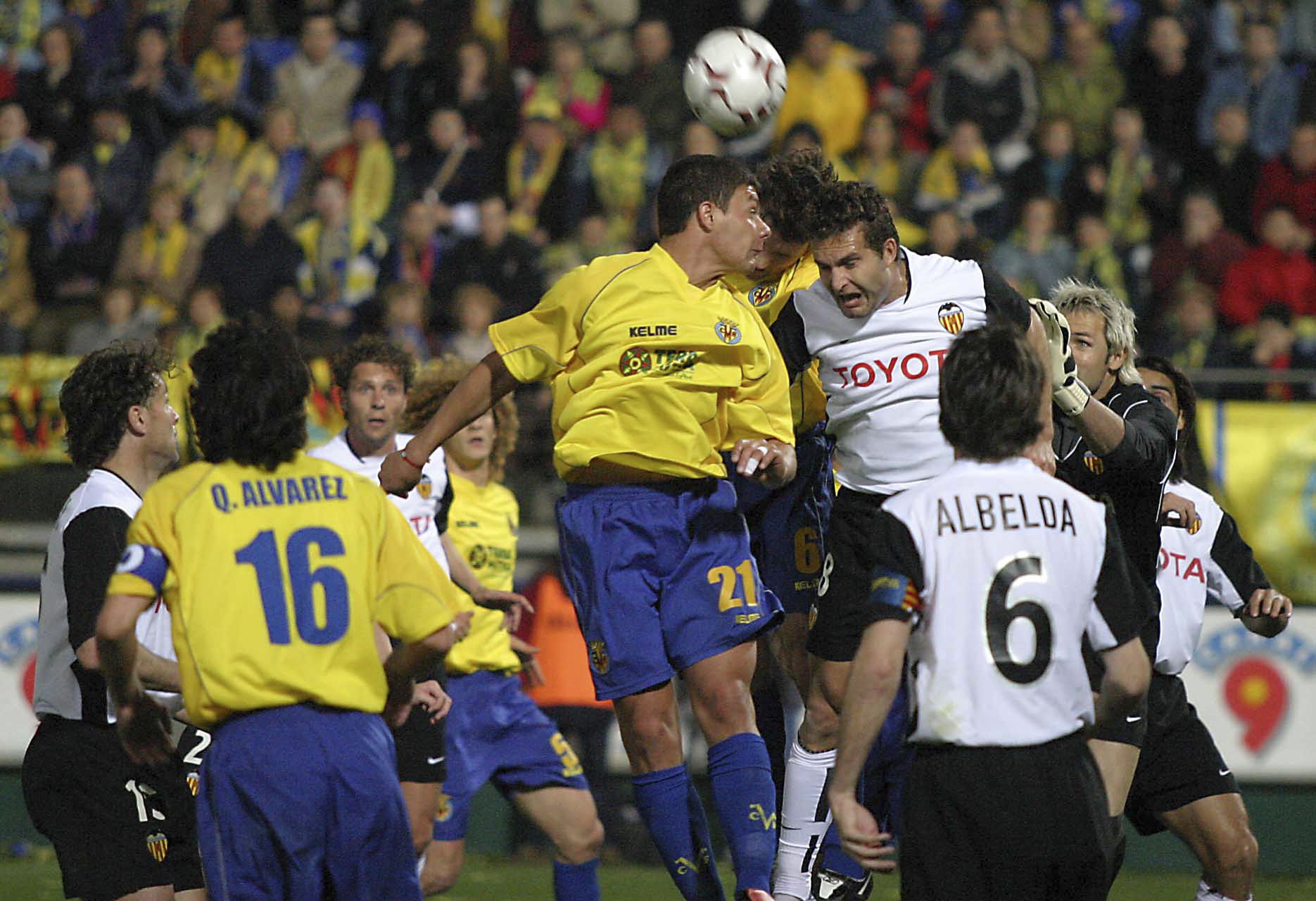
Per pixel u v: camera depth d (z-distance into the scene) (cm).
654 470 1605
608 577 1620
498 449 2355
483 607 2145
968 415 1268
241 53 4388
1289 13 4409
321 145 4281
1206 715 2958
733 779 1611
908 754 1316
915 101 4131
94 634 1420
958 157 3931
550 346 1623
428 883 2177
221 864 1284
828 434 1730
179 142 4234
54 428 3253
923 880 1245
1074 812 1224
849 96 4075
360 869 1296
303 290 3816
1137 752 1722
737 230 1623
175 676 1423
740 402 1650
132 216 4200
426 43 4366
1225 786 1902
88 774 1488
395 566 1351
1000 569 1239
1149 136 4175
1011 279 3750
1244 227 4012
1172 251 3828
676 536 1627
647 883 2775
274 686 1280
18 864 2859
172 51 4469
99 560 1448
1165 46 4175
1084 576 1254
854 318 1647
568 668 3056
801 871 1755
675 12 4428
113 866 1483
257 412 1325
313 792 1275
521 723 2192
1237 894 1912
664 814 1641
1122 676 1273
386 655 1416
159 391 1564
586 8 4366
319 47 4300
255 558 1299
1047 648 1234
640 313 1590
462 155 4100
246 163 4134
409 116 4281
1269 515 3028
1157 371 1989
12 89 4534
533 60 4456
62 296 3931
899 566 1246
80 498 1503
